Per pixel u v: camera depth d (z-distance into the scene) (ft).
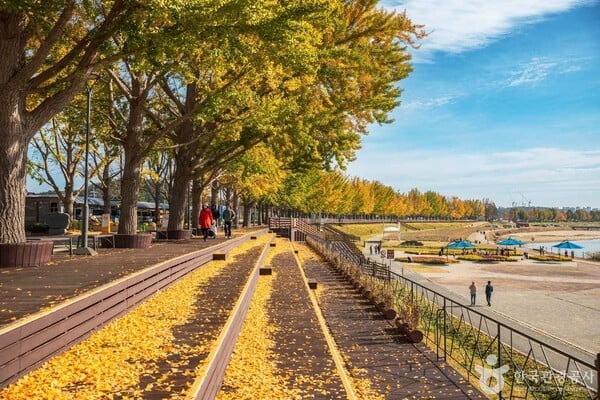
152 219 235.40
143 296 34.32
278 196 196.44
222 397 20.81
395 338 36.24
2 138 36.94
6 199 37.50
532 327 67.10
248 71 58.08
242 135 82.94
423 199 654.53
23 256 37.24
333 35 71.92
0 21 35.88
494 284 120.37
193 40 36.83
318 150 95.45
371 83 80.53
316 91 78.38
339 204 327.26
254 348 29.04
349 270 70.33
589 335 62.59
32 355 18.48
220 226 172.55
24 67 36.04
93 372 18.86
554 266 174.70
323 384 23.47
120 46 45.03
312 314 38.91
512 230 604.90
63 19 35.29
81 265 38.68
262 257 72.33
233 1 34.71
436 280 128.06
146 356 21.44
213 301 35.17
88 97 55.36
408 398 23.75
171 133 79.66
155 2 31.17
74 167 122.83
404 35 77.46
